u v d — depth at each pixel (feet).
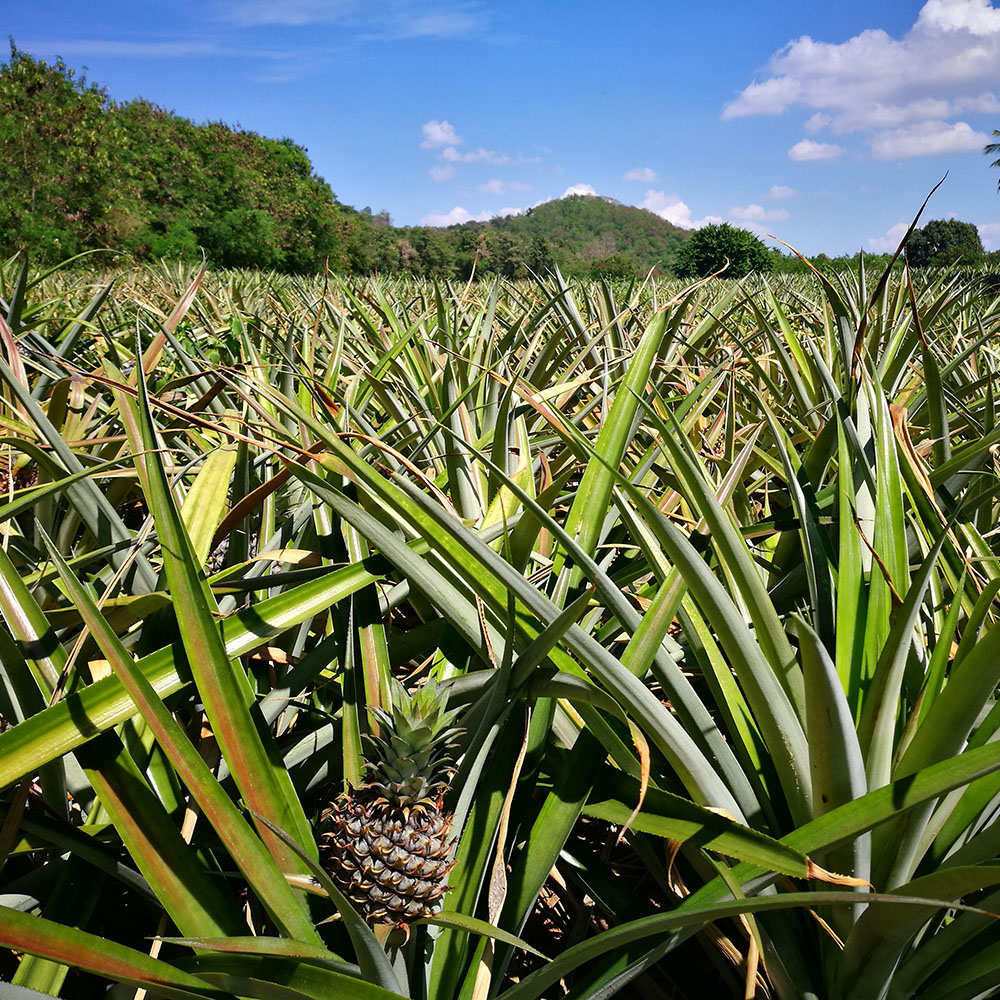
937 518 6.21
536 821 4.69
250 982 3.54
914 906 3.70
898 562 5.60
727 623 4.21
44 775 4.99
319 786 5.94
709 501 4.27
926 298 17.85
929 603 6.54
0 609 5.21
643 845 5.41
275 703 5.95
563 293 12.84
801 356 11.76
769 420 6.85
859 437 7.20
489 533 7.13
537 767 5.24
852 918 4.31
